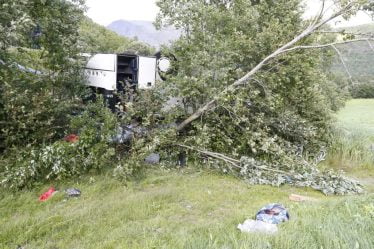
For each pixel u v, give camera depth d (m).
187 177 5.46
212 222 3.72
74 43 6.45
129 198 4.38
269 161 5.95
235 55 6.27
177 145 6.05
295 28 6.54
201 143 5.73
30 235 3.28
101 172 5.23
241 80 5.96
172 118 6.09
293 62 6.34
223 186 5.15
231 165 5.75
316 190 5.35
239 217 3.68
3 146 4.91
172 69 6.86
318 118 7.62
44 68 6.30
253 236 2.89
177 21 6.47
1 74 5.05
